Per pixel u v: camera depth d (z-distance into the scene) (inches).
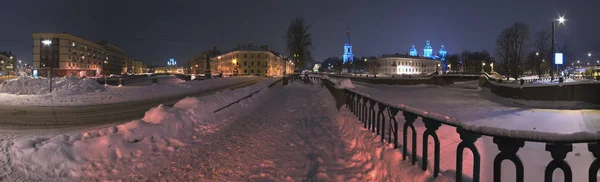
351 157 197.2
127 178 164.4
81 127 333.4
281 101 588.1
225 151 216.4
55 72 3452.3
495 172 101.3
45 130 311.6
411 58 5024.6
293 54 1935.3
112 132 219.5
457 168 113.3
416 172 130.6
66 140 192.4
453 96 933.8
